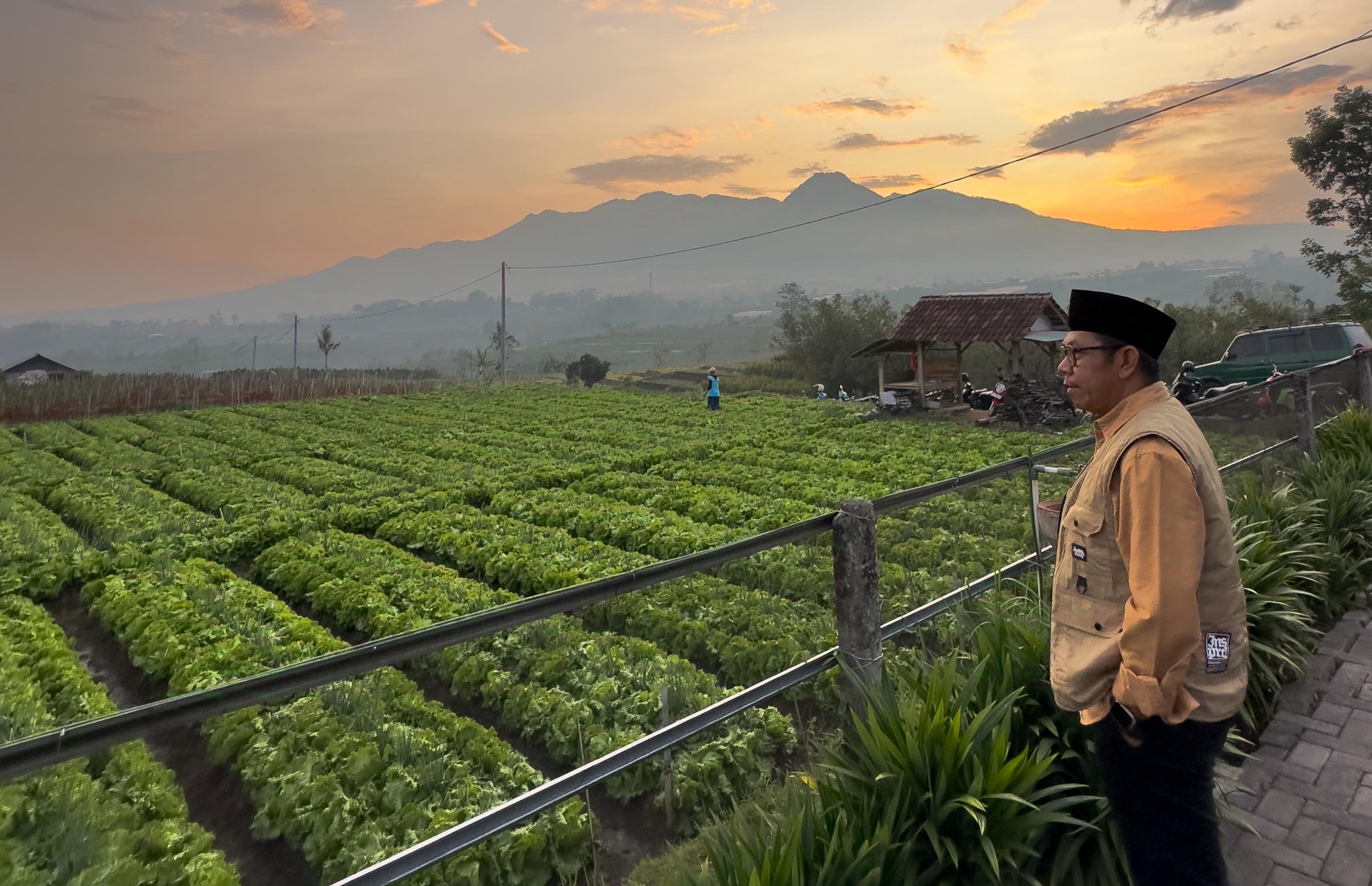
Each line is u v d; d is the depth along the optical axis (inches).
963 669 169.5
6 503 719.7
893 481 741.3
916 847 123.4
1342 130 1164.5
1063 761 141.7
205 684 321.1
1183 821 107.4
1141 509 102.7
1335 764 169.2
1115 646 109.5
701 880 119.3
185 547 570.3
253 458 1051.9
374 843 189.0
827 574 328.5
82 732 87.3
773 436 1095.6
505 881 185.9
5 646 356.5
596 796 216.8
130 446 1224.8
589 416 1573.6
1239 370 888.3
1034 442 925.2
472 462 1026.7
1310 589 243.9
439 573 490.6
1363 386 443.2
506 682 282.2
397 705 249.8
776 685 154.1
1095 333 117.8
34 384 1815.9
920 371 1230.3
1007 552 317.1
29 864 114.5
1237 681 107.6
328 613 443.2
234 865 163.5
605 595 133.7
